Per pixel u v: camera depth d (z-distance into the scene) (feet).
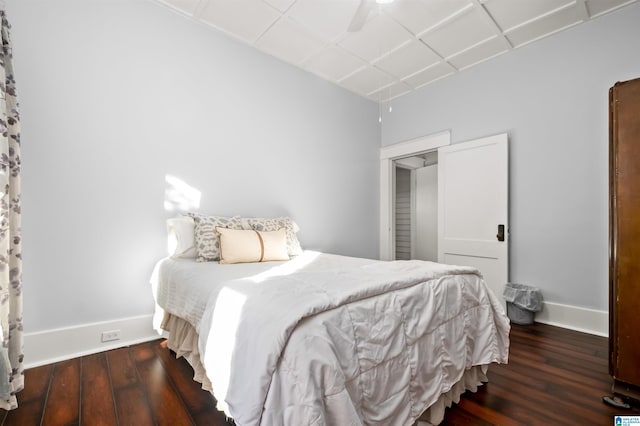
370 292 3.97
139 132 7.49
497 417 4.60
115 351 6.81
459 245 10.99
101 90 6.97
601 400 5.02
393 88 12.59
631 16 7.68
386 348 3.84
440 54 10.00
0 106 4.64
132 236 7.38
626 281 5.02
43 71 6.30
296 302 3.49
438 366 4.54
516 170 9.75
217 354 3.89
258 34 8.96
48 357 6.25
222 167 8.93
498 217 9.95
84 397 5.03
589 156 8.34
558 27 8.60
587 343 7.42
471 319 5.39
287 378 3.01
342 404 2.98
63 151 6.51
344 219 12.53
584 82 8.42
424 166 18.72
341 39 9.16
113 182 7.13
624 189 5.10
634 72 7.64
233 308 3.98
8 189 4.78
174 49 8.05
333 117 12.12
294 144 10.77
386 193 13.80
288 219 9.69
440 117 11.83
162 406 4.81
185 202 8.21
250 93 9.57
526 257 9.49
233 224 8.14
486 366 5.59
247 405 3.04
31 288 6.16
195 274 5.89
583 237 8.42
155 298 7.28
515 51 9.75
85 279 6.76
